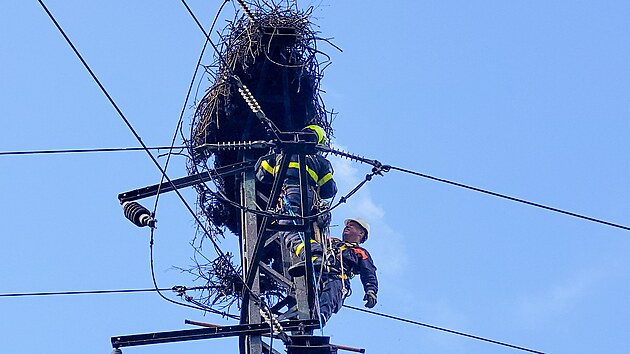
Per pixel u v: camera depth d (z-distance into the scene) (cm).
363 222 2266
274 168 2120
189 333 1912
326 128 2297
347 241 2252
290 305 2084
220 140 2258
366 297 2155
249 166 2108
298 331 1931
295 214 2062
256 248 1945
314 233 2091
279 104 2261
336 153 1972
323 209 2105
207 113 2241
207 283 2155
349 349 2053
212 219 2277
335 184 2166
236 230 2295
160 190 2031
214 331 1909
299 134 1902
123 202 2081
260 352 1897
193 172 2264
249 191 2077
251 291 1931
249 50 2200
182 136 2112
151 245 1995
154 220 1991
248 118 2245
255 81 2241
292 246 2045
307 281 1958
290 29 2208
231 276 2156
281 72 2234
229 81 2219
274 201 1959
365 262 2178
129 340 1903
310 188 2117
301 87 2264
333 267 2114
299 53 2245
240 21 2247
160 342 1906
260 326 1911
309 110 2283
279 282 2062
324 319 2056
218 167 2258
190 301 2134
